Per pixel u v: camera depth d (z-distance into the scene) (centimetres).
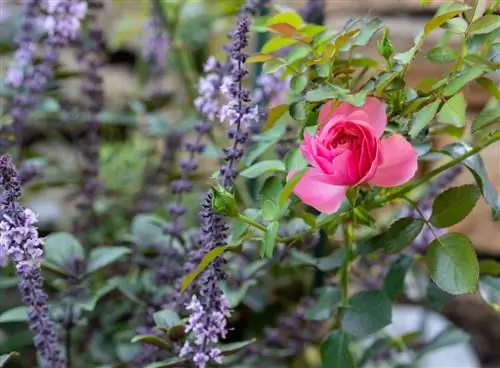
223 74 96
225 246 82
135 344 101
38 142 132
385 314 90
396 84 85
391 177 82
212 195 83
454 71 84
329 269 95
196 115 118
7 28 117
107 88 172
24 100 107
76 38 112
